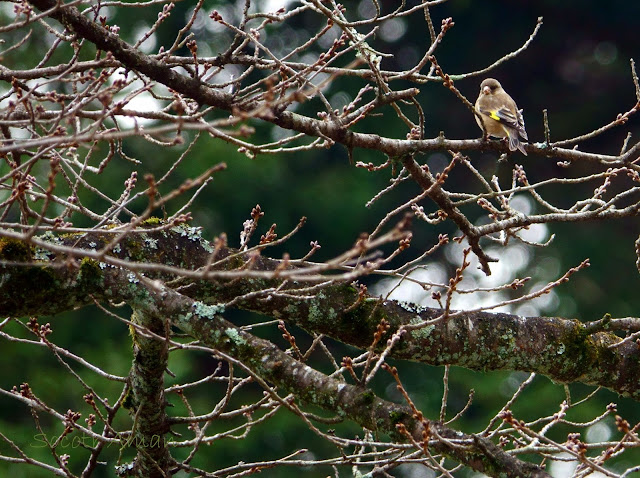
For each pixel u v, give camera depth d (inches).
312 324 373.7
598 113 1471.5
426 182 393.4
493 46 1498.5
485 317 392.8
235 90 386.3
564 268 1316.4
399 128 1391.5
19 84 333.4
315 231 1314.0
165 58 360.8
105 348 979.9
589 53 1515.7
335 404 335.3
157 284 288.0
